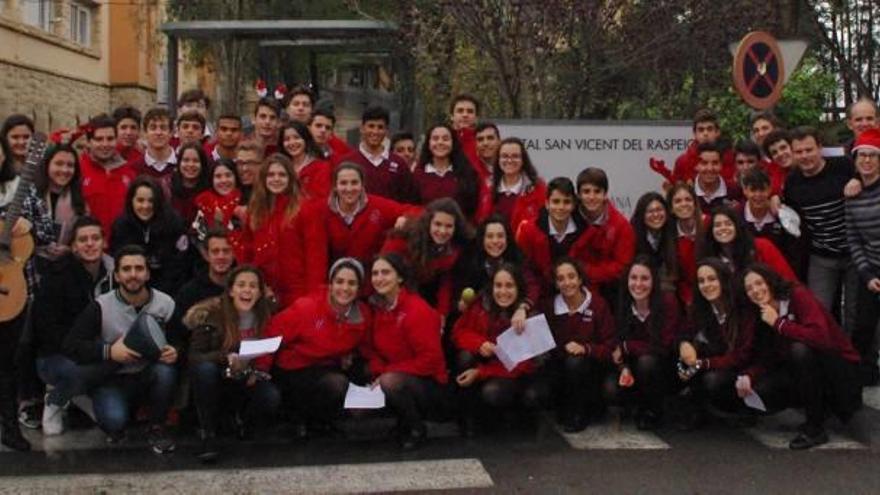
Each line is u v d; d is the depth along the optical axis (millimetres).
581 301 6766
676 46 13906
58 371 6219
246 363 6133
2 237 6129
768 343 6594
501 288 6586
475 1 13148
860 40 18484
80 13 28656
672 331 6730
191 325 6230
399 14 13234
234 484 5691
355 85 12938
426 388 6398
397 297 6492
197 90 9031
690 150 8586
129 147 8039
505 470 5941
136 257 6215
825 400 6609
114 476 5816
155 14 30031
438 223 6762
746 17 13695
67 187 7090
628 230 7176
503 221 6887
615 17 13523
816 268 7527
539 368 6711
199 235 6926
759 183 7301
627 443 6512
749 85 9008
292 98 8438
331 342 6406
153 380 6195
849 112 8578
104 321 6234
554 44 13164
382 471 5922
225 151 8227
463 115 8234
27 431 6762
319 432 6719
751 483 5668
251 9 21828
